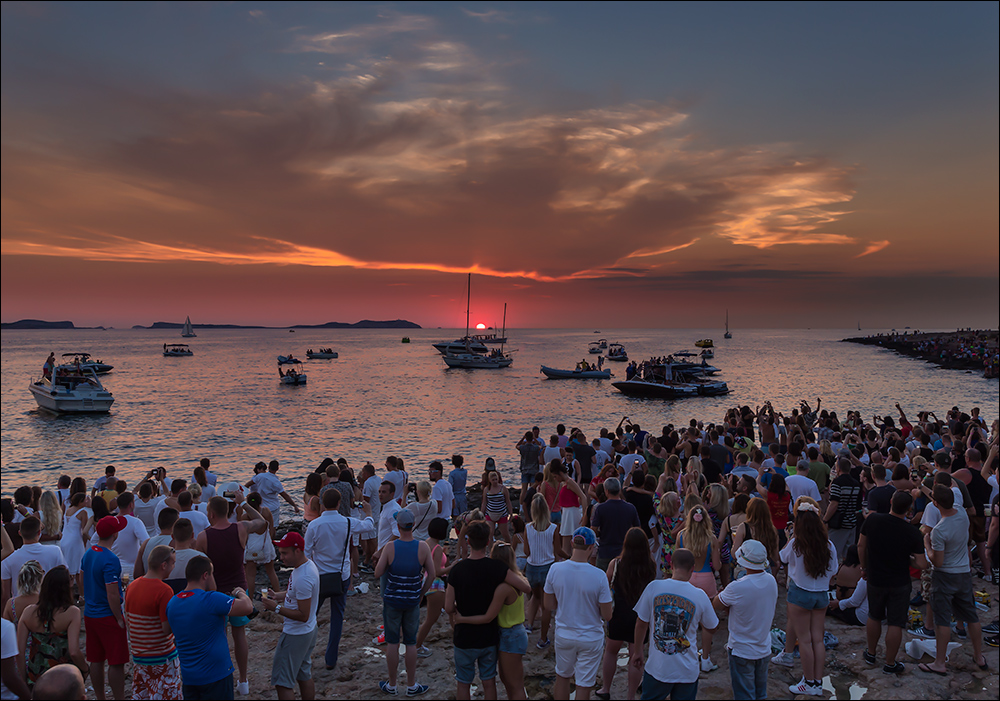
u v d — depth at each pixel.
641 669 5.62
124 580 7.81
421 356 158.50
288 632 5.68
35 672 5.39
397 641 6.45
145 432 40.44
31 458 32.41
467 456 30.97
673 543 8.05
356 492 10.82
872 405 47.69
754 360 116.81
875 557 6.54
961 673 6.44
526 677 6.82
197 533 7.76
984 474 9.24
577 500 8.74
